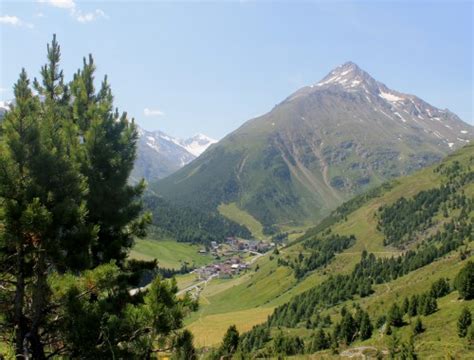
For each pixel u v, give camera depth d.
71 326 13.72
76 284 13.84
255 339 128.75
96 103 20.62
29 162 13.48
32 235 13.16
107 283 14.15
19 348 13.61
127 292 17.61
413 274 180.62
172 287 14.17
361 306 150.62
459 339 65.38
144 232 21.56
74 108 20.06
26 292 14.53
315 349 91.75
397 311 90.69
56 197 14.16
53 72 20.69
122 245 20.06
